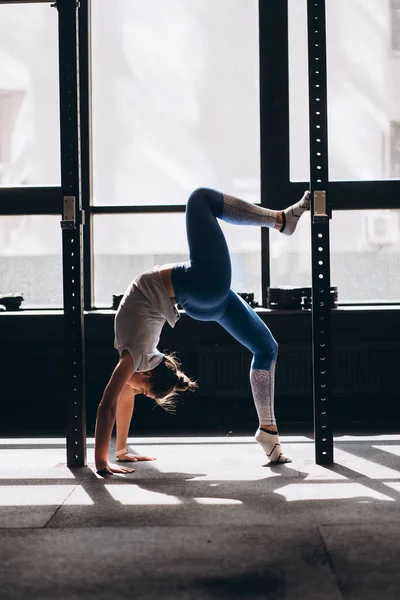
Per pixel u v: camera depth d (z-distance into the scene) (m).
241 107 5.48
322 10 3.77
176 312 3.85
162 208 5.46
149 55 5.46
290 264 5.51
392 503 3.06
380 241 5.48
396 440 4.47
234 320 3.88
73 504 3.13
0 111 5.50
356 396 5.24
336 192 5.39
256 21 5.44
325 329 3.82
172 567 2.38
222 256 3.75
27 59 5.47
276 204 5.42
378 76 5.46
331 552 2.49
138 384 3.89
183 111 5.49
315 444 3.83
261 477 3.57
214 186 5.51
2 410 5.31
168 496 3.24
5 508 3.08
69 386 3.89
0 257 5.54
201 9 5.45
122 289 5.55
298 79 5.43
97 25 5.46
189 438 4.65
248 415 5.27
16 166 5.52
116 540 2.66
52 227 5.51
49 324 5.26
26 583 2.27
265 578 2.28
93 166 5.52
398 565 2.37
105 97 5.48
